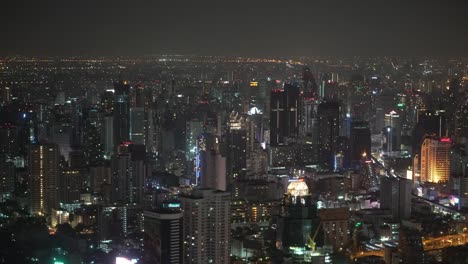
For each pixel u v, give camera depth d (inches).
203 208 7027.6
